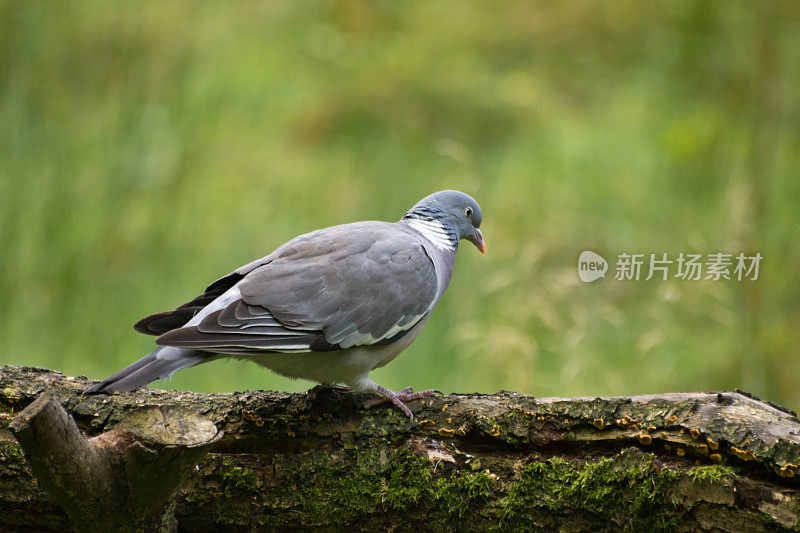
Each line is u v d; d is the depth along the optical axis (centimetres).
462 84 1664
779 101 1319
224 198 1214
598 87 1759
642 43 1784
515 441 527
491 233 1198
